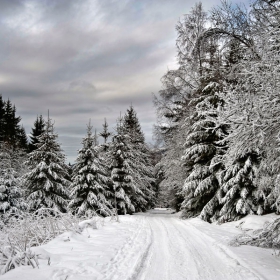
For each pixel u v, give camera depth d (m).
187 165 17.34
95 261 6.05
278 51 6.42
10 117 38.00
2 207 16.31
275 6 7.85
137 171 25.48
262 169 9.06
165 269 5.77
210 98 14.26
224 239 8.84
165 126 20.84
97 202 18.95
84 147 20.45
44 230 8.79
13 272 4.93
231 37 9.95
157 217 17.69
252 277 5.21
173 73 18.34
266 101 6.02
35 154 20.91
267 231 8.16
